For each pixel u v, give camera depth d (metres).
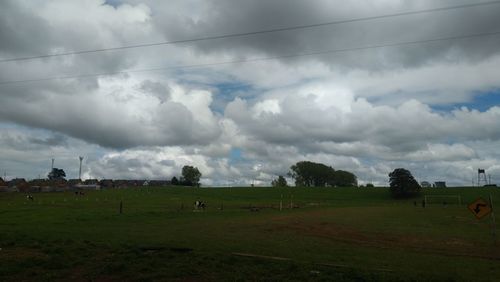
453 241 29.47
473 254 23.78
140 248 20.70
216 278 15.19
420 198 133.50
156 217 52.72
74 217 49.22
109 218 49.50
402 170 138.88
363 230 36.66
